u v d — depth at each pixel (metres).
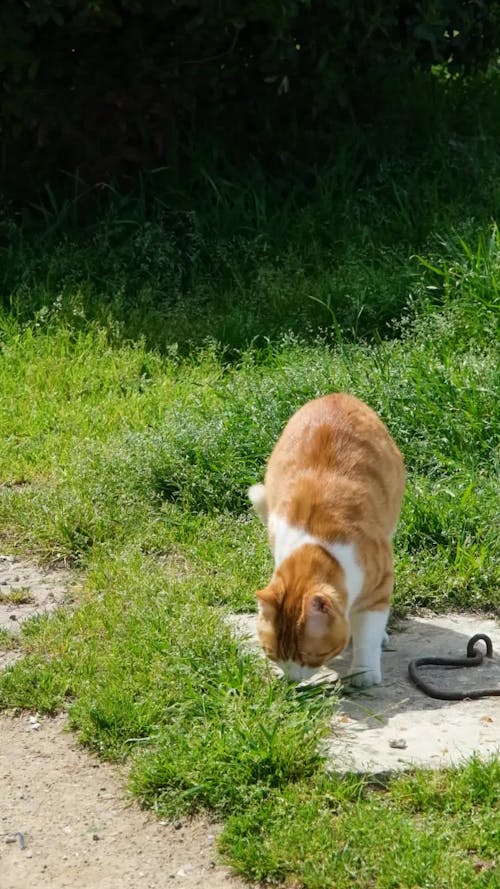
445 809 2.41
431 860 2.31
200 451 3.25
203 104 4.31
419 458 3.24
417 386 3.34
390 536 2.79
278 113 4.36
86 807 2.46
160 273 4.07
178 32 4.12
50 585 3.01
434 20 4.16
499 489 3.14
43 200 4.30
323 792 2.44
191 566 3.02
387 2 4.13
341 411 2.81
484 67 4.73
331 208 4.20
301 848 2.35
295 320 3.82
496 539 3.03
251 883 2.33
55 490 3.23
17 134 4.12
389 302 3.83
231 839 2.38
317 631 2.56
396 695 2.66
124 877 2.35
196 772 2.46
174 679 2.66
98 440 3.40
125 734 2.57
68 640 2.79
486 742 2.54
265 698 2.58
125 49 4.11
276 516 2.72
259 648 2.74
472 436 3.28
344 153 4.30
